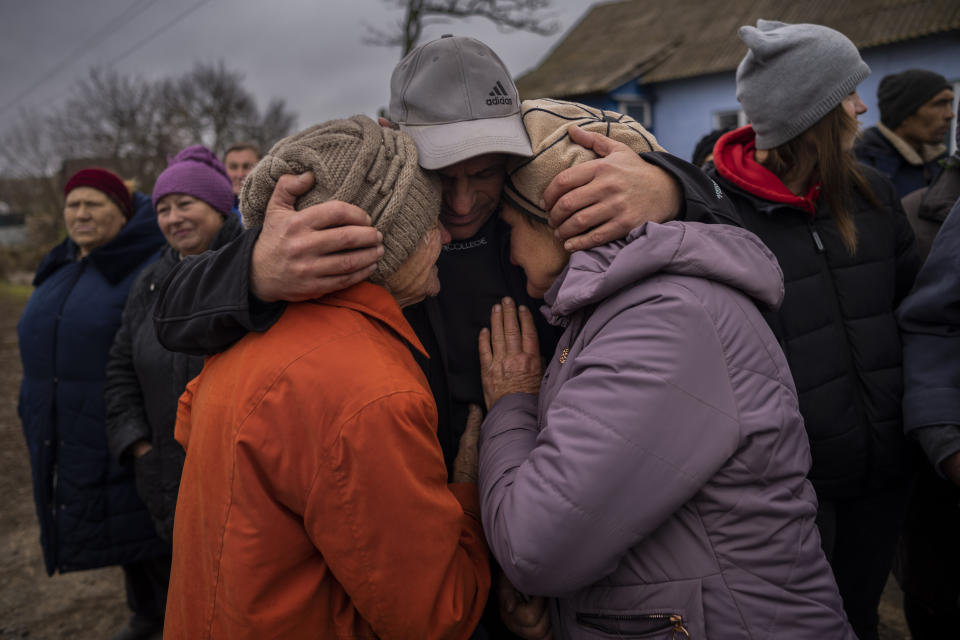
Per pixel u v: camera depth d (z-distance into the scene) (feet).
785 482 2.93
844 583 5.16
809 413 4.64
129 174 69.51
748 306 3.04
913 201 6.39
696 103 33.47
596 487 2.69
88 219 7.30
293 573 2.98
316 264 2.75
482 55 3.53
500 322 3.99
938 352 4.40
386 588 2.86
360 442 2.74
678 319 2.79
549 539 2.75
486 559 3.47
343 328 3.01
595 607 3.09
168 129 70.85
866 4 28.99
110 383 6.71
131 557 7.10
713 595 2.86
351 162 2.94
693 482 2.73
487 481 3.27
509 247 4.15
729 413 2.77
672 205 3.26
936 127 9.10
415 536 2.86
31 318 7.30
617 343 2.87
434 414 3.03
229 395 2.99
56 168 71.87
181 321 3.12
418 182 3.17
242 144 12.64
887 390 4.65
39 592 9.27
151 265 6.89
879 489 4.83
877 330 4.68
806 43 4.59
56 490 7.11
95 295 7.13
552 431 2.88
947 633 5.17
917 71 9.11
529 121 3.60
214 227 6.82
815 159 4.77
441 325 4.00
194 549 3.09
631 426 2.69
